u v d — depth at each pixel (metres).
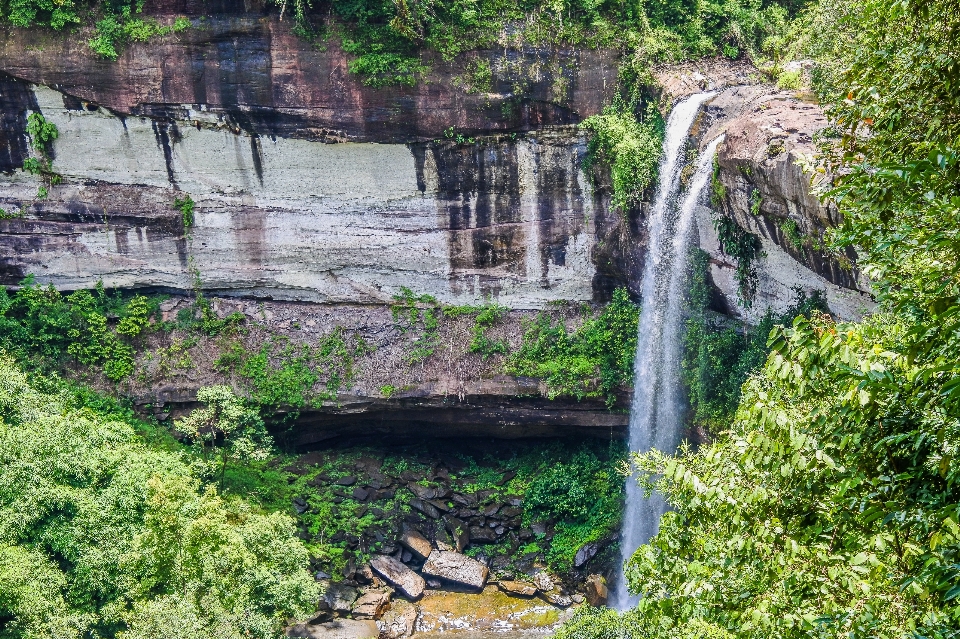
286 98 27.72
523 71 27.22
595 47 27.12
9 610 18.02
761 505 8.24
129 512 20.62
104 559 19.47
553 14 27.14
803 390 7.96
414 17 26.48
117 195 29.44
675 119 25.39
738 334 24.95
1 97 28.06
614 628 18.58
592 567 27.89
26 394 23.91
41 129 28.41
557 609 26.89
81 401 29.25
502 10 27.14
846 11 17.02
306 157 28.72
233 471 29.06
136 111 28.16
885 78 9.75
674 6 28.00
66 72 27.62
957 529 6.36
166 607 16.73
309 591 21.00
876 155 9.83
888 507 7.07
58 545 19.72
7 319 29.44
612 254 28.23
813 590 7.52
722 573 8.48
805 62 24.80
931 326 6.88
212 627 17.08
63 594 19.25
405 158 28.52
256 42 27.36
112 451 22.30
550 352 29.31
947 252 7.59
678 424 26.84
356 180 28.97
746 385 9.12
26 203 29.31
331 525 28.92
